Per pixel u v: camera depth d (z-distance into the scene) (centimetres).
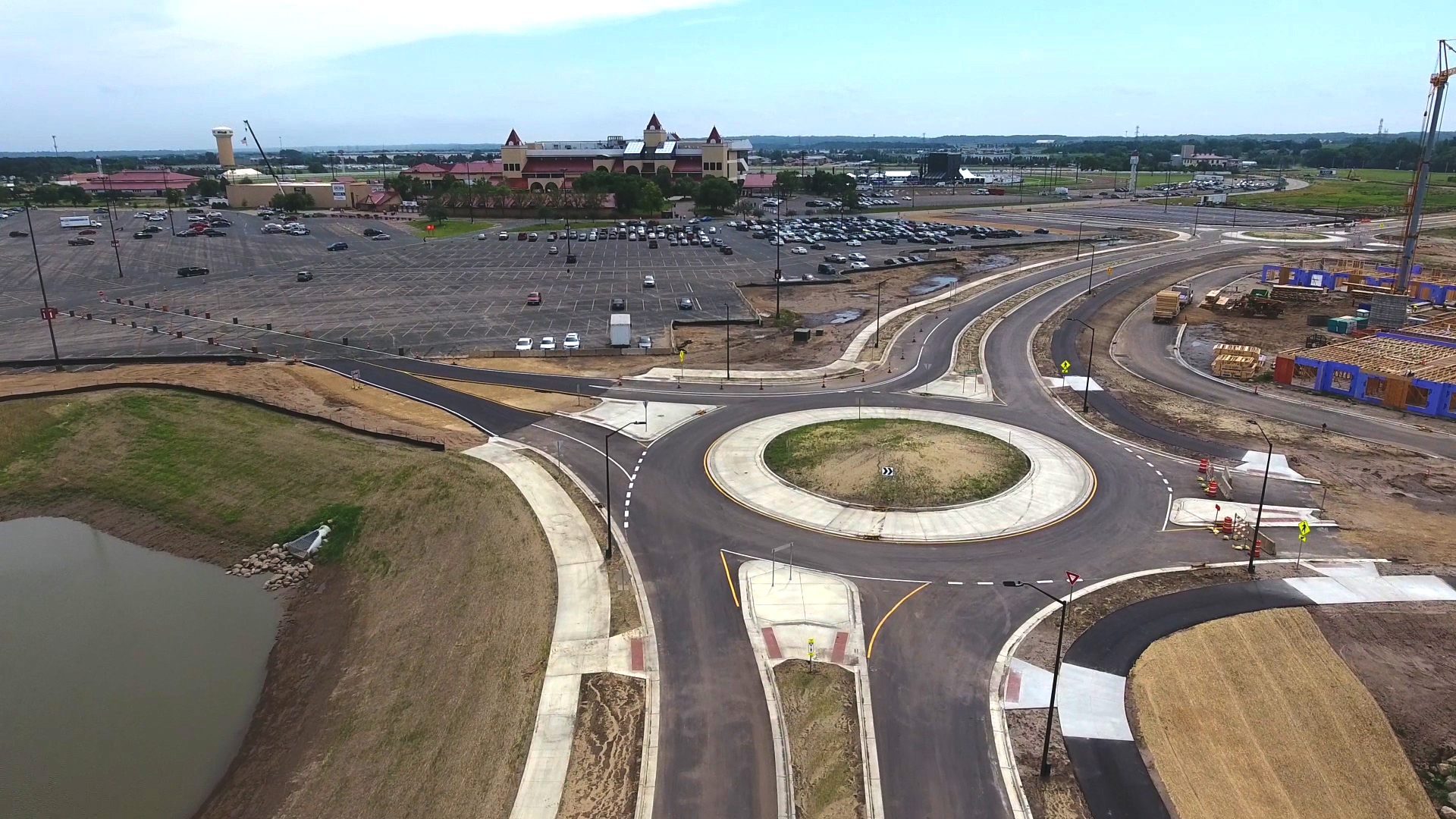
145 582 5647
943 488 5828
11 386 8150
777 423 7188
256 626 5147
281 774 3916
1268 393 8062
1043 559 5012
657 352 9481
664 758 3550
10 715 4344
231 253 16288
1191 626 4331
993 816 3241
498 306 11775
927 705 3822
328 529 6038
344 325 10681
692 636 4338
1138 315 11150
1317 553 5041
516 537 5338
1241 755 3550
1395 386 7494
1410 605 4491
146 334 10162
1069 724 3694
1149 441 6825
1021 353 9500
